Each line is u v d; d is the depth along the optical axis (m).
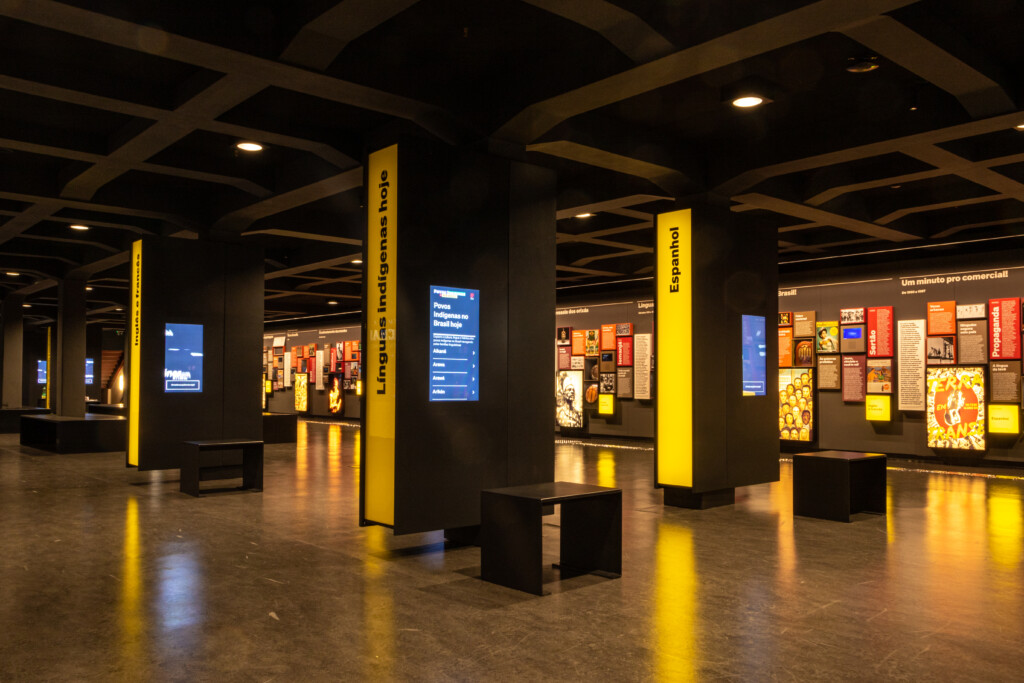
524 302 7.56
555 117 7.38
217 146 9.76
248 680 3.89
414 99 7.00
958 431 14.16
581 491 5.89
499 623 4.83
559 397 21.56
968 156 8.94
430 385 6.75
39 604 5.23
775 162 9.03
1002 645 4.44
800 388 16.45
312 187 10.11
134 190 11.69
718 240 9.74
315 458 15.21
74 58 6.94
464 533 7.23
